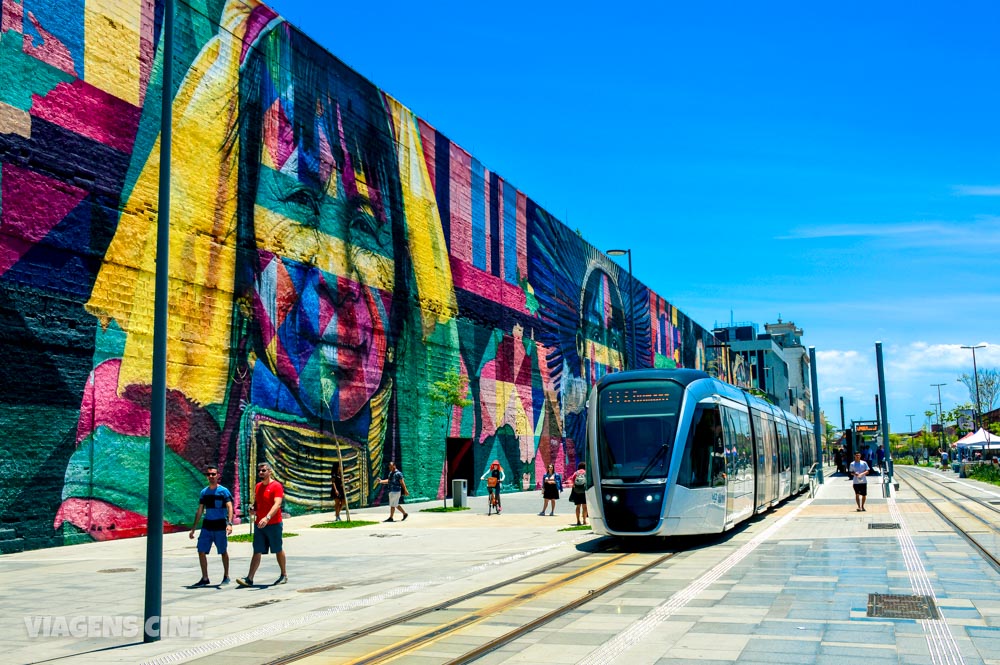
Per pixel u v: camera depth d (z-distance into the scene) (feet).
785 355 471.21
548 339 162.40
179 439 74.43
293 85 93.71
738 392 73.97
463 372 128.77
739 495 66.28
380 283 108.58
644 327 228.84
